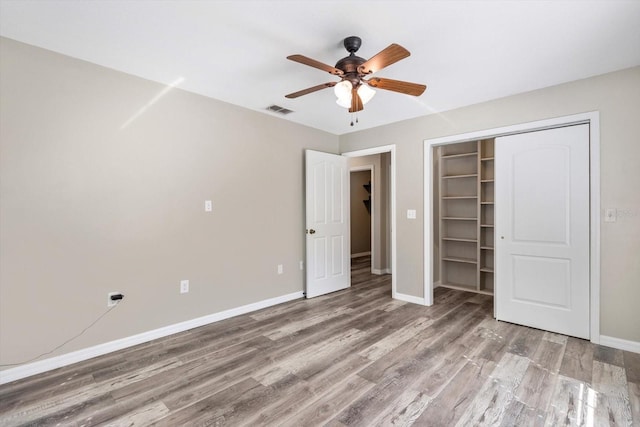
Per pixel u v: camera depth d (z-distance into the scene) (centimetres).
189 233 313
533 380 217
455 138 359
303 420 178
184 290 309
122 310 270
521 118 314
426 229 385
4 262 218
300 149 424
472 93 315
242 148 356
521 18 194
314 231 427
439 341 282
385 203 573
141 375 227
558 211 299
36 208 230
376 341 282
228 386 212
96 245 256
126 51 236
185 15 191
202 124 322
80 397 201
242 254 358
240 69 265
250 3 180
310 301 407
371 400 196
